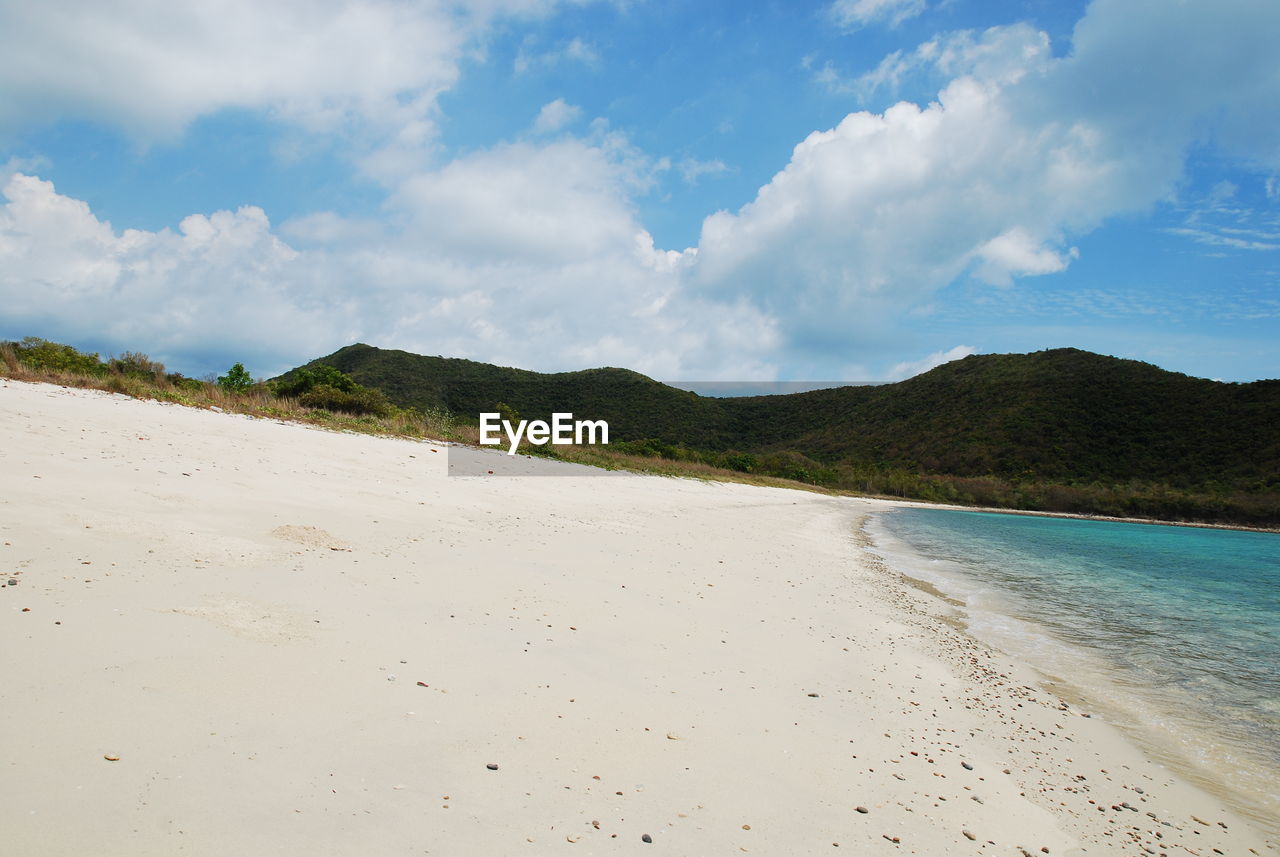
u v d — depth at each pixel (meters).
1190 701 6.93
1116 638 9.55
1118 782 4.91
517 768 3.54
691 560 10.98
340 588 6.06
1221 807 4.70
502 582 7.34
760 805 3.65
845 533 22.30
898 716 5.46
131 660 3.88
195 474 9.45
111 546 5.91
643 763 3.88
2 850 2.26
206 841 2.52
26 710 3.17
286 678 4.04
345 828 2.76
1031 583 14.54
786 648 6.75
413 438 20.50
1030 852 3.72
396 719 3.80
